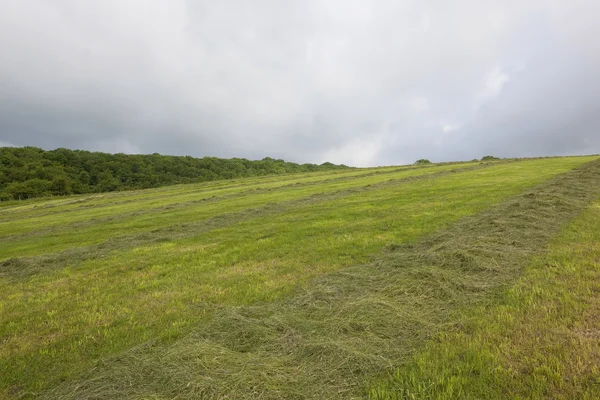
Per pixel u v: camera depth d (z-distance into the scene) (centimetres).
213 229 1482
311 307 591
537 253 740
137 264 990
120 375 429
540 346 405
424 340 453
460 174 2845
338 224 1308
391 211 1466
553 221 980
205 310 628
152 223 1898
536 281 593
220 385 382
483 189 1784
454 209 1348
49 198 6144
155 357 464
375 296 599
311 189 2925
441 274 661
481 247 802
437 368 388
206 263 942
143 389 395
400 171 4106
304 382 385
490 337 438
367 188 2525
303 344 464
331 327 505
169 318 606
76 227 2106
